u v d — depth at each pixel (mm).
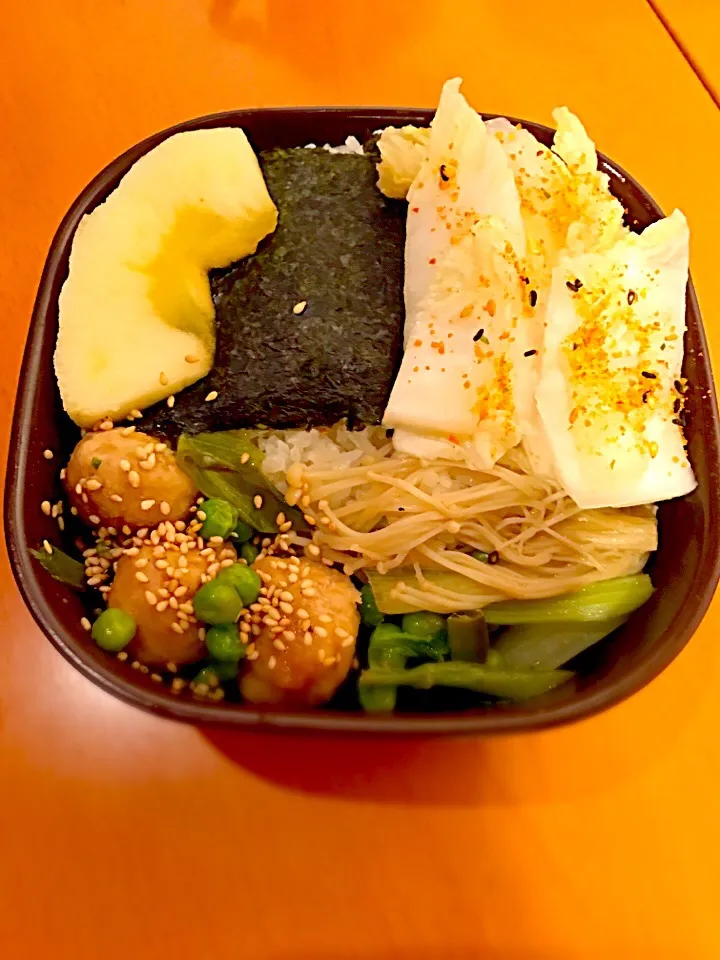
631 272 181
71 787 165
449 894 158
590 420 167
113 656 160
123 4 253
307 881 158
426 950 153
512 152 190
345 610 168
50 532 167
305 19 255
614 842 164
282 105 242
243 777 167
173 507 172
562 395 169
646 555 180
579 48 258
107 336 172
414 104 245
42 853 159
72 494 171
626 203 203
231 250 186
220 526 171
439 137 183
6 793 164
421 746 171
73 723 171
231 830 162
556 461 167
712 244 229
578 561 180
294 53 250
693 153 244
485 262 170
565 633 175
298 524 182
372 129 212
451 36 256
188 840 161
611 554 177
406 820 164
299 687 163
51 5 251
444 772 169
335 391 176
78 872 157
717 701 177
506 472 176
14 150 230
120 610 163
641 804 167
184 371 175
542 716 143
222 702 151
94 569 173
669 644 154
